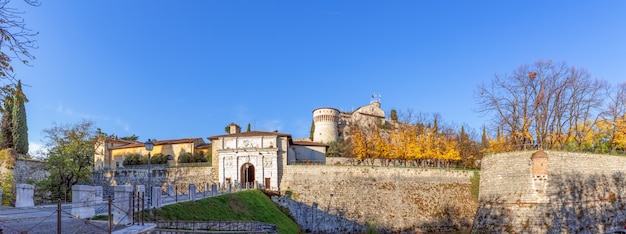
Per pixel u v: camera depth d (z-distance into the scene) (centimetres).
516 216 4647
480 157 8244
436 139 7819
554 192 4581
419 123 8494
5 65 1373
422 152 7462
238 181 6256
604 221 4684
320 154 8369
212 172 6938
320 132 11075
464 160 7862
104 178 7506
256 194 5528
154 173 7238
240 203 4538
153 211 2766
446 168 6619
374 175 6372
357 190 6272
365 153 7738
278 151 6606
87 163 6919
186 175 7075
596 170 4931
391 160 7931
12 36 1316
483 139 9194
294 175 6456
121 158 8700
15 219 1911
